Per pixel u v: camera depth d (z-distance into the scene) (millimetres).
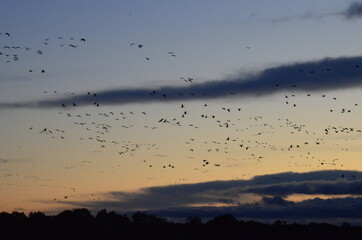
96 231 142375
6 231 137875
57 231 140250
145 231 147000
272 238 148250
